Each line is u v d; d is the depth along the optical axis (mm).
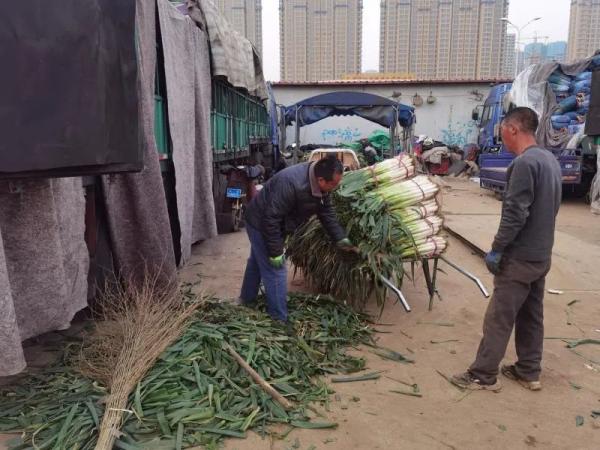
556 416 3320
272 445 2896
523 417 3297
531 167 3215
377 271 4441
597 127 9500
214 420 3002
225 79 7773
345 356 3992
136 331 3467
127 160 3059
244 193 9227
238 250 7656
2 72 2629
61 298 3467
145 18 4520
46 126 2732
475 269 6781
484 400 3494
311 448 2895
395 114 14961
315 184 4008
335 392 3518
